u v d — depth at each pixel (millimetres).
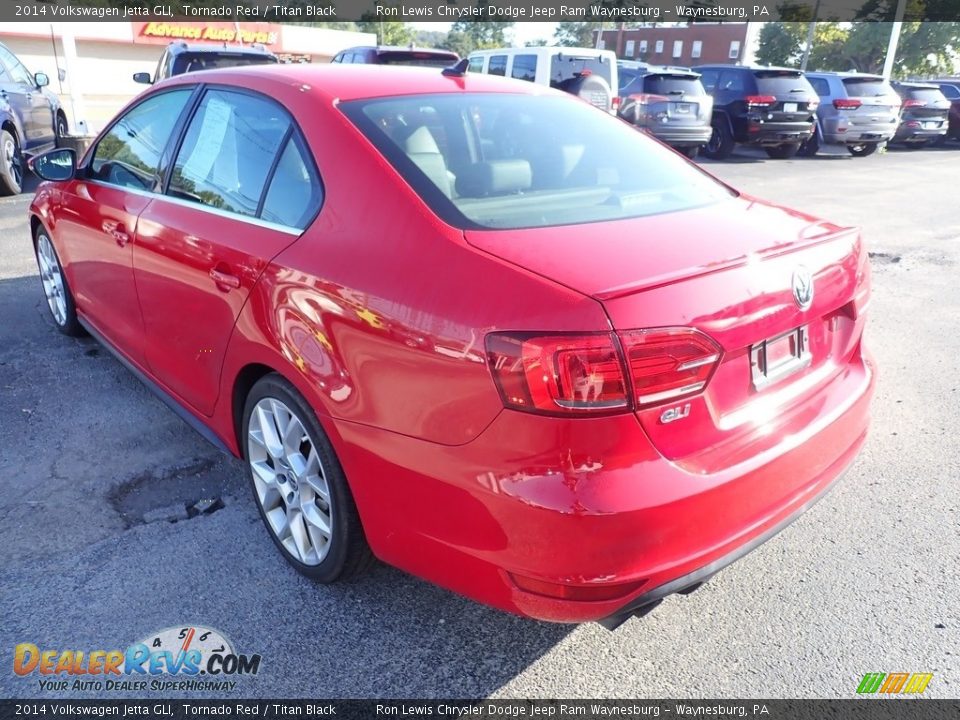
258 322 2561
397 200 2283
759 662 2400
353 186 2395
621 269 1979
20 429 3699
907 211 9891
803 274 2238
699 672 2361
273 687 2289
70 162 3998
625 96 14680
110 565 2760
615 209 2494
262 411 2717
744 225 2457
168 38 31953
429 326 2014
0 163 9023
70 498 3154
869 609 2625
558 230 2230
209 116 3135
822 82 16953
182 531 2973
